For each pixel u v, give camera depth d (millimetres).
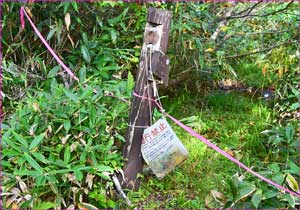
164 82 2271
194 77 3826
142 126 2311
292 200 1917
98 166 2152
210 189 2547
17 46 3043
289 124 2869
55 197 2139
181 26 3037
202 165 2777
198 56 3432
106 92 2525
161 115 2443
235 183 2029
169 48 3311
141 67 2256
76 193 2143
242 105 3766
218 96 3879
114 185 2348
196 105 3766
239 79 4230
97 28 3184
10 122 2371
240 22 3777
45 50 3180
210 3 3555
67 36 3115
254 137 3035
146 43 2230
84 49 2834
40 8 3055
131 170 2365
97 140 2324
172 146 2279
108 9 3129
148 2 3025
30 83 2918
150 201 2400
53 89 2418
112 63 3029
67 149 2152
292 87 3203
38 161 2180
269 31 3762
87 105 2318
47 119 2301
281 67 3383
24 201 2037
